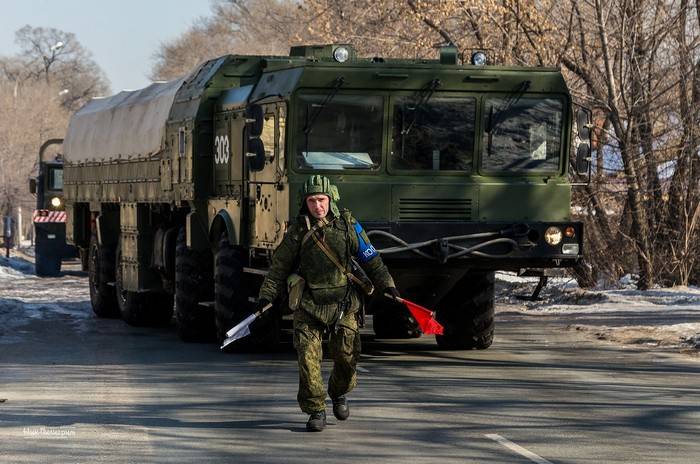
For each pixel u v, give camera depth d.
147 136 43.75
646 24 60.06
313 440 21.34
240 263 35.62
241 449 20.61
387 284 22.17
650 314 44.38
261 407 24.92
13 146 177.50
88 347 37.16
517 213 33.03
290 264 22.08
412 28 67.69
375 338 39.44
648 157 58.44
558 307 49.41
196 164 38.50
